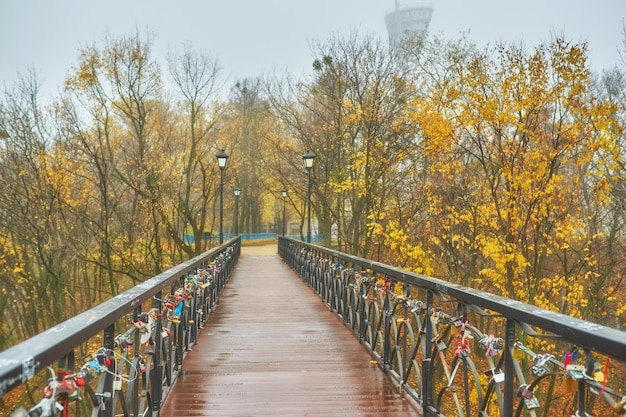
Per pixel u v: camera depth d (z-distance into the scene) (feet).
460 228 58.39
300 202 137.39
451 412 34.30
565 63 39.22
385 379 19.11
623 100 52.47
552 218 45.50
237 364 21.50
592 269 51.55
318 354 23.26
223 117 103.81
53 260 62.69
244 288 51.39
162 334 15.33
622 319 56.70
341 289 32.07
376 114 63.57
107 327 9.53
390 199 68.23
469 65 44.47
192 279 23.59
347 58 65.10
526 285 46.57
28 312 69.36
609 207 51.47
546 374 8.11
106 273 79.20
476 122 43.32
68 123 62.85
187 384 18.60
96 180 70.44
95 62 66.49
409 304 16.06
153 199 72.28
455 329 12.21
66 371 7.23
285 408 15.85
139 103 73.77
